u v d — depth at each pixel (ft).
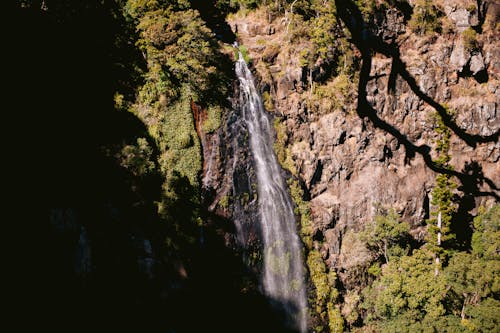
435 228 165.68
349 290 160.15
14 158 104.32
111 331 105.09
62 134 115.65
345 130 174.70
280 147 165.58
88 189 114.21
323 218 166.40
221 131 147.33
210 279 131.03
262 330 136.87
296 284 149.28
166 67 142.92
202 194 136.05
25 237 100.17
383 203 176.55
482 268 144.25
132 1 148.97
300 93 173.68
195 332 121.19
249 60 172.45
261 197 151.33
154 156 129.80
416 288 144.46
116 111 128.57
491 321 136.77
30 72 115.24
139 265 114.73
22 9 118.62
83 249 106.83
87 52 130.31
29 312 95.40
